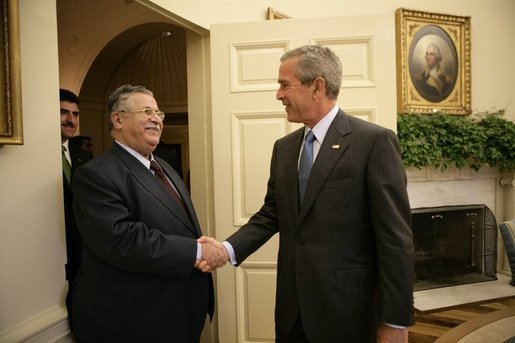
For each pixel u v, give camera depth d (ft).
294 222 4.00
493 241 11.93
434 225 11.41
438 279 11.48
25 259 3.72
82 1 11.61
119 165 4.04
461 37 11.14
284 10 8.58
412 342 8.18
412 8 10.65
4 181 3.50
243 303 6.70
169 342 3.99
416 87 10.77
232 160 6.57
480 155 10.81
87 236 3.79
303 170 4.03
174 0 6.39
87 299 3.90
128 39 12.80
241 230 4.84
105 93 15.60
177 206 4.32
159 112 4.41
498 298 10.28
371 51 6.17
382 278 3.52
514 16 11.47
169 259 3.81
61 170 4.19
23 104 3.71
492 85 11.55
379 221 3.54
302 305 3.83
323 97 3.95
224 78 6.54
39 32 3.91
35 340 3.70
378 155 3.63
